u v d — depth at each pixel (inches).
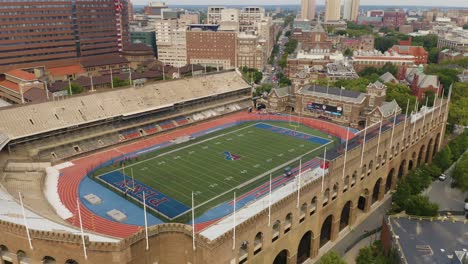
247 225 2903.5
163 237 2901.1
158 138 5782.5
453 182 5319.9
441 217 3966.5
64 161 4845.0
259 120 6835.6
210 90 6968.5
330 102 6702.8
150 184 4296.3
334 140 5836.6
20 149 4672.7
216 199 3944.4
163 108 6038.4
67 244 2596.0
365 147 4207.7
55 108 5191.9
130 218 3535.9
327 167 3754.9
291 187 3486.7
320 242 4040.4
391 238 3592.5
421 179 4950.8
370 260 3481.8
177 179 4434.1
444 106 6294.3
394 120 4726.9
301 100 7062.0
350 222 4367.6
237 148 5482.3
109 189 4146.2
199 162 4950.8
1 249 2851.9
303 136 6033.5
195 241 2775.6
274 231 3272.6
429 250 3390.7
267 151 5374.0
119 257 2586.1
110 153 5162.4
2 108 4849.9
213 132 6136.8
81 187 4180.6
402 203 4360.2
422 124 5595.5
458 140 6353.3
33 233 2628.0
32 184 4114.2
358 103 6333.7
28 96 7431.1
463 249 3398.1
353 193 4247.0
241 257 2987.2
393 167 5088.6
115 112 5551.2
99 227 3348.9
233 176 4532.5
